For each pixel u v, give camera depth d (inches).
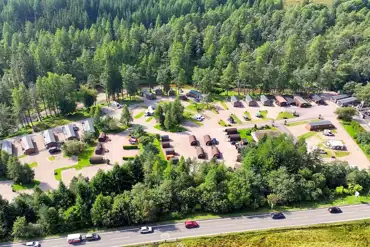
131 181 4473.4
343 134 6240.2
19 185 4896.7
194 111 7121.1
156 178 4411.9
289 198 4200.3
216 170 4207.7
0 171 5044.3
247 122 6688.0
